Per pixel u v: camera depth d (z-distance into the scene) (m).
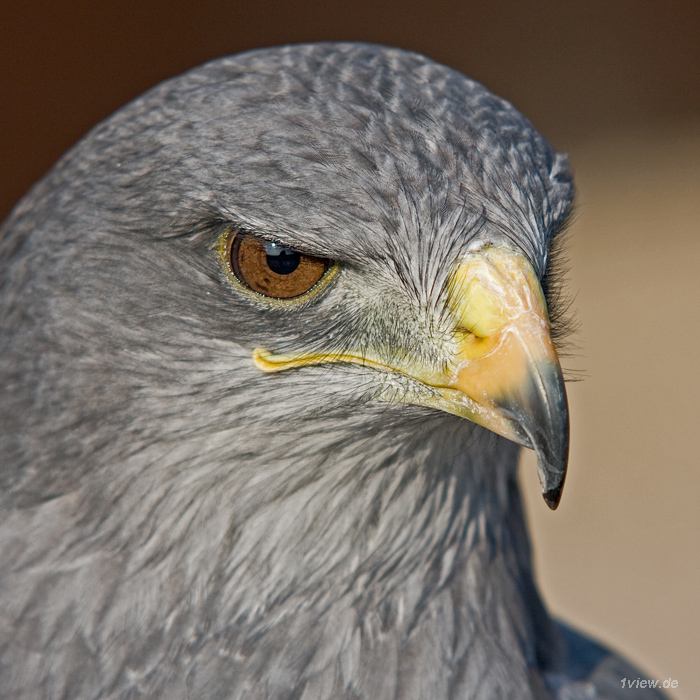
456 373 1.63
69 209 1.64
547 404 1.63
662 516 2.95
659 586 2.74
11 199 3.03
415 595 1.66
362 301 1.64
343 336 1.64
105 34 3.34
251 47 3.47
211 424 1.64
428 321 1.64
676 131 4.23
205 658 1.65
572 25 4.31
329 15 3.65
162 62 3.36
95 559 1.65
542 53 4.22
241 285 1.64
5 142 3.10
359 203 1.63
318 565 1.65
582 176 4.11
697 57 4.41
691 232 3.95
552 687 1.68
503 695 1.66
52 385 1.64
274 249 1.63
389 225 1.63
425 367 1.64
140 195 1.64
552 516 2.97
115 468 1.64
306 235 1.63
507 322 1.63
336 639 1.65
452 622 1.66
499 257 1.63
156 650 1.65
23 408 1.65
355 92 1.64
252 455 1.65
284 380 1.64
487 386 1.63
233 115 1.64
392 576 1.66
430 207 1.63
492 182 1.64
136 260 1.64
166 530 1.65
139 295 1.64
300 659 1.65
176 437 1.64
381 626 1.66
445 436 1.65
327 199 1.63
